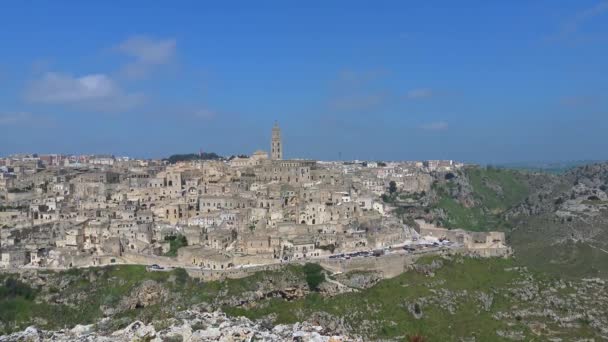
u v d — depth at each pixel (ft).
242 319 454.40
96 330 441.27
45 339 410.72
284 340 383.24
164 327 413.80
